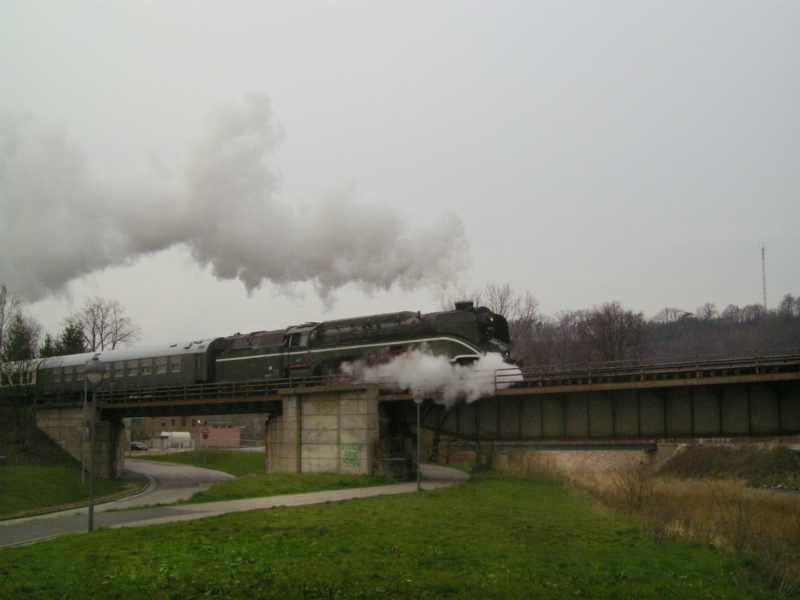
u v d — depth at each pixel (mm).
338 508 29672
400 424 47625
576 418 39750
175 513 30734
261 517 26969
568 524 26766
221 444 116000
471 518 27234
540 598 16594
